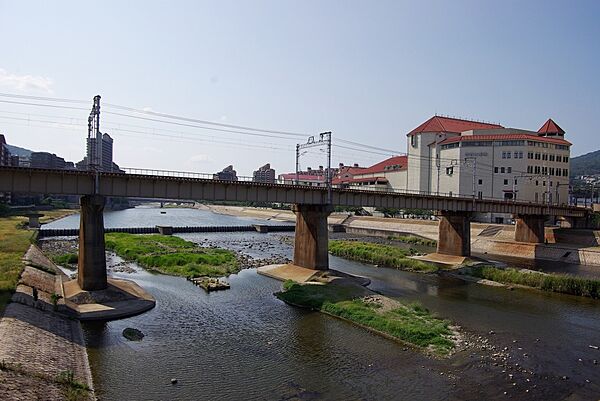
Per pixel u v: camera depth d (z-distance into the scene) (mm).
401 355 37656
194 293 58906
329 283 64875
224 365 35062
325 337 41875
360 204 78562
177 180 59406
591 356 38531
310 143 78688
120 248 96688
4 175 48656
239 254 97312
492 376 33875
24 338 32719
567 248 98250
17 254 68000
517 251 107438
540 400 30250
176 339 40781
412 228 146375
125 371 33250
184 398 29406
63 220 193000
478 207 95125
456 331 44312
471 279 71812
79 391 28422
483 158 150750
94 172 52562
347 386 31688
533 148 145875
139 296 53812
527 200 144125
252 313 49781
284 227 171250
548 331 45188
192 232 155750
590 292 60594
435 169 168875
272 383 31969
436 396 30453
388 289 64312
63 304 46750
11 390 24688
